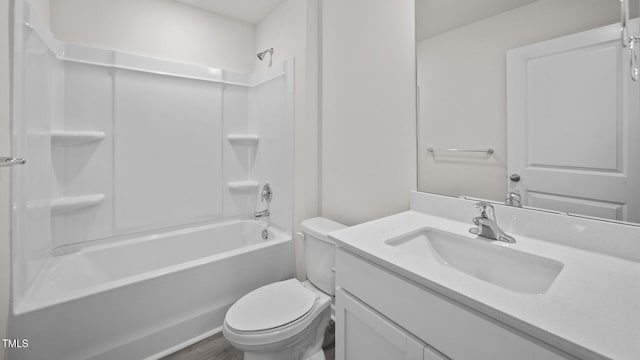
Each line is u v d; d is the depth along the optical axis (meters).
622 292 0.67
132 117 2.09
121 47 2.07
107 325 1.41
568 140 0.96
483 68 1.19
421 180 1.47
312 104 2.06
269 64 2.48
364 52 1.72
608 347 0.49
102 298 1.39
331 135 2.01
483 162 1.21
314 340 1.55
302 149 2.07
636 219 0.84
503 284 0.96
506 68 1.12
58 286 1.51
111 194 2.03
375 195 1.70
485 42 1.18
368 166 1.74
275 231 2.32
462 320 0.69
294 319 1.32
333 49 1.95
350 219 1.88
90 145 1.94
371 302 0.96
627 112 0.84
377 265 0.94
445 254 1.16
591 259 0.86
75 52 1.85
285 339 1.28
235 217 2.63
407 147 1.52
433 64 1.37
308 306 1.42
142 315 1.50
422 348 0.78
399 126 1.55
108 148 2.01
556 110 0.99
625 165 0.85
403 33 1.50
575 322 0.56
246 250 1.92
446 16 1.31
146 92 2.14
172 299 1.60
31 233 1.41
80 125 1.90
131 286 1.47
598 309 0.60
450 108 1.32
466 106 1.26
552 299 0.65
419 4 1.42
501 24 1.12
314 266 1.75
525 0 1.05
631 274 0.76
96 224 1.98
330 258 1.64
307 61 2.02
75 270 1.71
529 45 1.05
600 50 0.88
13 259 1.20
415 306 0.81
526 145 1.07
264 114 2.49
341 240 1.06
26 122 1.32
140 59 2.09
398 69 1.53
